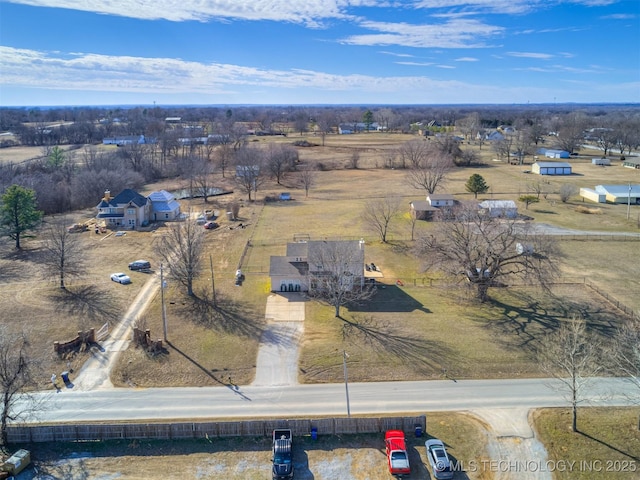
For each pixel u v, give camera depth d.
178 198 124.12
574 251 75.94
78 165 142.00
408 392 40.81
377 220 84.38
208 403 39.78
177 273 61.38
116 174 122.88
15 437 35.22
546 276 57.12
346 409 38.75
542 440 34.81
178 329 52.31
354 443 34.97
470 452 33.75
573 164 163.00
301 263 63.78
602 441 34.50
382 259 74.50
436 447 32.84
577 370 39.25
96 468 32.81
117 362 45.94
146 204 98.81
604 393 39.94
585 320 52.41
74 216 105.00
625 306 55.41
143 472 32.44
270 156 146.25
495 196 115.44
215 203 117.88
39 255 77.75
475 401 39.41
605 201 110.00
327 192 128.38
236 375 43.75
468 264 58.25
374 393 40.75
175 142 178.75
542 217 96.56
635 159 157.62
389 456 32.44
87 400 40.25
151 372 44.28
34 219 82.06
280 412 38.53
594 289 61.00
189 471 32.50
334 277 57.38
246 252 78.75
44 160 148.38
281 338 50.19
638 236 82.88
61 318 54.94
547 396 39.81
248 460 33.47
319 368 44.50
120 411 38.81
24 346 48.12
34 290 62.91
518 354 45.91
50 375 43.81
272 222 98.50
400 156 169.00
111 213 95.69
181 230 73.19
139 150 157.88
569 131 198.62
